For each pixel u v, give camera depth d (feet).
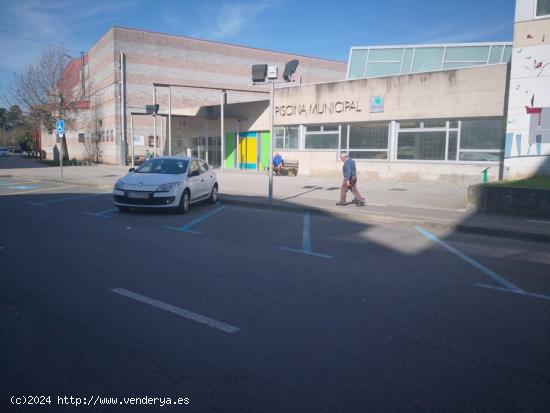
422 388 11.68
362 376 12.22
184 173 42.52
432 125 68.54
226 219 38.65
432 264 24.54
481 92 63.10
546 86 52.44
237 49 149.28
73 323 15.25
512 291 19.92
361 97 74.74
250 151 98.07
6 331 14.53
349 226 36.42
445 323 16.08
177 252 25.67
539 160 53.36
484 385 11.90
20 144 262.06
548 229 33.30
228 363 12.75
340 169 78.89
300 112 83.82
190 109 108.99
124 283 19.60
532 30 52.70
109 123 136.36
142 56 132.98
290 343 14.15
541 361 13.30
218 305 17.28
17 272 20.86
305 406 10.75
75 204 45.65
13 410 10.40
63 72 138.41
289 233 32.78
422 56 80.84
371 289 19.80
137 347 13.60
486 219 37.47
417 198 50.85
